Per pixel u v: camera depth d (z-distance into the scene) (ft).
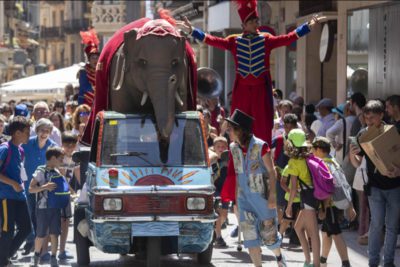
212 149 80.59
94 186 62.90
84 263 68.80
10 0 328.90
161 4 262.26
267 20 115.24
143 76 68.64
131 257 72.69
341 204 64.34
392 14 104.06
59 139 89.92
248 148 61.46
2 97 199.52
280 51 156.66
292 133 64.64
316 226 64.49
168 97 67.15
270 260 72.02
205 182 63.52
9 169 66.13
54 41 496.23
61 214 71.72
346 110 87.45
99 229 62.44
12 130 66.23
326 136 87.40
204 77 91.35
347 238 81.76
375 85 109.50
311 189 64.13
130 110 71.82
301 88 141.49
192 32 74.13
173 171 64.08
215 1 183.73
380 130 64.75
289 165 64.75
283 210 78.54
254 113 74.84
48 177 68.54
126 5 228.02
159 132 66.18
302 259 72.23
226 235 84.12
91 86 100.78
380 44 107.65
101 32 228.02
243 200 61.98
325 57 122.31
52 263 68.59
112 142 65.57
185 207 62.49
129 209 62.23
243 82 74.79
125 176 63.36
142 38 68.64
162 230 61.93
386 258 65.46
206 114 91.20
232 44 74.79
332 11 124.57
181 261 71.15
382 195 65.16
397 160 63.72
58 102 124.26
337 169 65.10
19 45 352.28
